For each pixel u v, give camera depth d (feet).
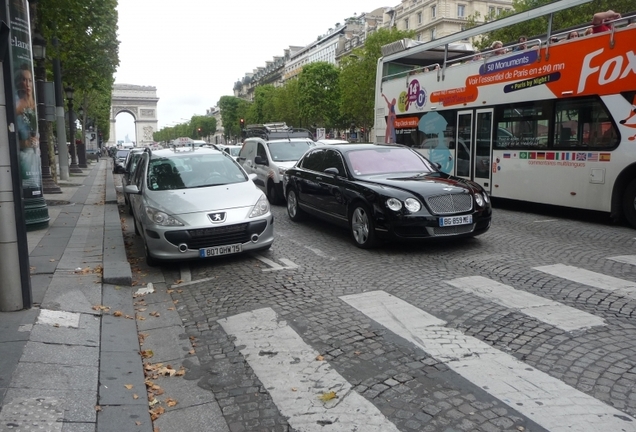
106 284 22.36
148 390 13.62
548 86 38.42
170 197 26.89
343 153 32.83
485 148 44.37
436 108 49.57
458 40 46.78
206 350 16.20
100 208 48.42
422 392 12.84
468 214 26.86
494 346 15.31
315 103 205.05
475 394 12.62
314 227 36.68
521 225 35.55
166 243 25.03
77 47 76.95
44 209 35.83
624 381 13.04
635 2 60.08
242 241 26.08
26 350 14.48
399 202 26.50
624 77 33.12
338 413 12.09
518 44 41.01
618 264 24.04
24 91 33.50
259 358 15.30
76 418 11.69
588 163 35.91
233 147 88.43
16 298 17.42
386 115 57.26
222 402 12.98
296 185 37.73
